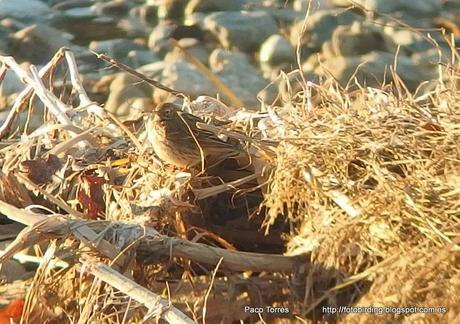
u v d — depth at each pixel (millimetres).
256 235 12492
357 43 23922
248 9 25969
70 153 13453
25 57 24297
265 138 12758
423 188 11039
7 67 15531
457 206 10867
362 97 13023
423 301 10523
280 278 11578
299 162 11828
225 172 12789
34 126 19625
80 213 12398
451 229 10742
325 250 11281
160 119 12695
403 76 22219
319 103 14172
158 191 12055
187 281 11602
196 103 14297
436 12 25703
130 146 13438
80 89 15109
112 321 10828
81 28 25656
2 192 13242
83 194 12578
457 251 10500
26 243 11070
